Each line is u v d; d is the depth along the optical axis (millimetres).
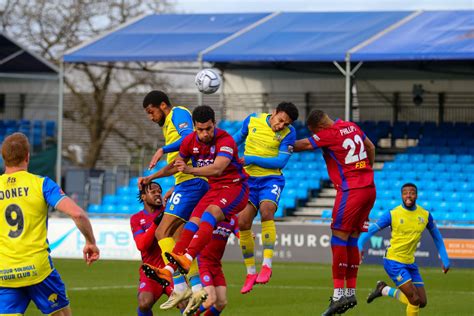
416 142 53656
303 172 49750
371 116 56156
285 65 56219
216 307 19859
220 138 18172
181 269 17578
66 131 77125
